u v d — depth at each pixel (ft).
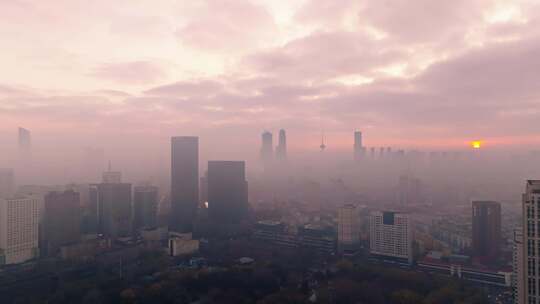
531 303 648.38
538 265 643.86
